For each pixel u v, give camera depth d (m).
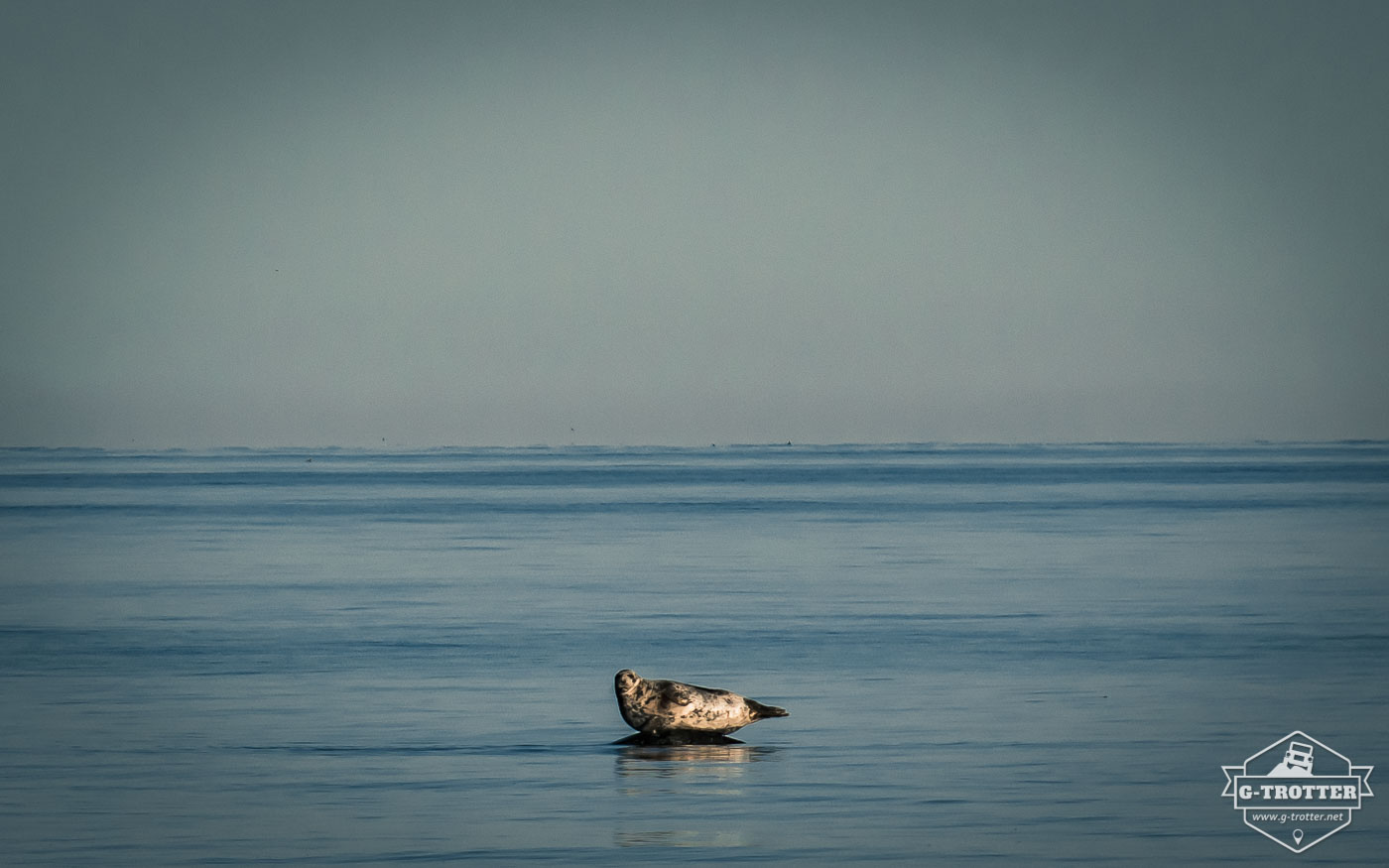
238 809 60.28
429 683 90.38
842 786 63.59
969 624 115.56
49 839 56.19
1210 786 63.62
